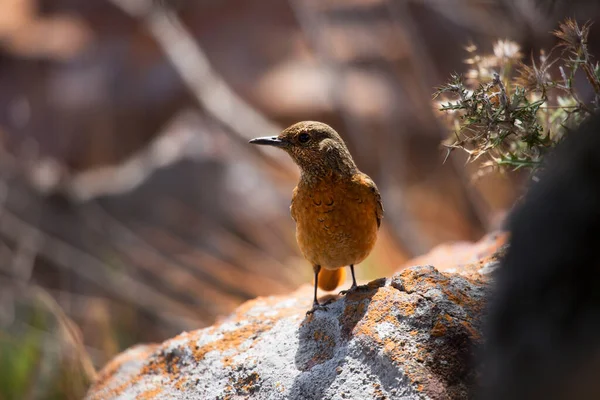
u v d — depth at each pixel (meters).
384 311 5.19
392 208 15.62
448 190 17.91
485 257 6.39
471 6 16.58
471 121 5.16
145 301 13.29
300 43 24.58
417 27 21.75
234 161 15.18
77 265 14.64
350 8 24.44
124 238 14.62
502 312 3.18
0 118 21.84
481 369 4.75
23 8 26.39
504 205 13.53
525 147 5.70
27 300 13.47
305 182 6.14
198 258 13.62
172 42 19.44
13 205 15.94
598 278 2.89
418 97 21.36
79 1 25.91
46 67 23.36
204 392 5.68
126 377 6.50
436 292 5.18
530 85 5.36
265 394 5.36
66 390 9.30
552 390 2.91
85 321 13.49
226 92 18.86
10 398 9.40
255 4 26.00
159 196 14.88
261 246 13.41
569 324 2.91
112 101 22.16
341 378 5.02
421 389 4.68
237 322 6.20
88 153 21.12
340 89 20.52
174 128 17.86
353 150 20.39
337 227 6.05
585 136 3.12
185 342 6.14
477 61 6.16
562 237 3.00
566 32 5.24
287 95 21.92
